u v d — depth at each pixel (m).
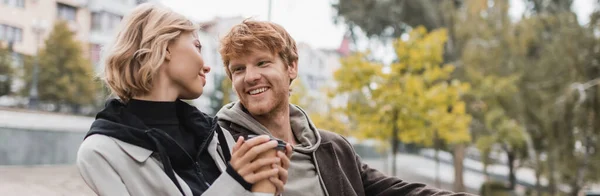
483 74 16.39
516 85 16.11
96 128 1.35
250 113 2.11
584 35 12.04
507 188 21.62
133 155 1.32
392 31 26.14
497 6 16.59
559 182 13.58
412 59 11.47
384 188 2.29
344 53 31.69
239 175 1.26
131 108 1.41
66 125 12.56
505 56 16.41
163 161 1.33
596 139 11.38
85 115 18.69
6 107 17.14
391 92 10.98
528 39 16.06
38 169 9.91
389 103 11.02
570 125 11.48
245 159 1.27
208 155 1.51
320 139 2.20
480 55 16.31
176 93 1.47
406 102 11.00
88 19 20.34
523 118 15.96
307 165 2.11
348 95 11.39
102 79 1.46
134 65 1.40
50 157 10.85
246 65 2.00
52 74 18.45
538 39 16.12
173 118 1.45
